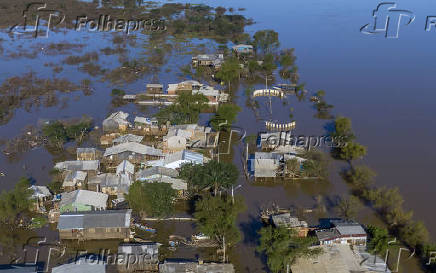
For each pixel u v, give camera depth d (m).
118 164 102.56
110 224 76.12
